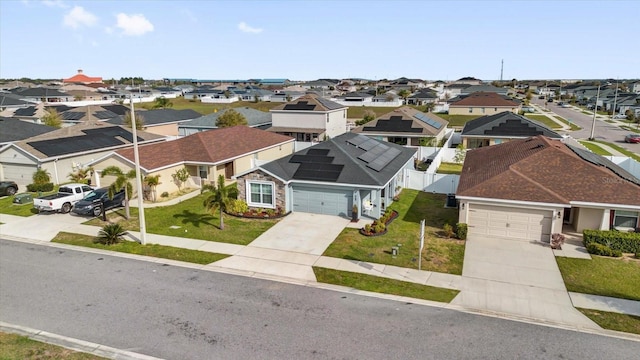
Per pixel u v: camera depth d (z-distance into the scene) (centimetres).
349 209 2666
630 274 1873
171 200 3091
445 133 6147
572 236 2323
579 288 1748
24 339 1397
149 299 1664
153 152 3341
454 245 2222
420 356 1295
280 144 4397
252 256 2080
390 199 2981
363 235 2350
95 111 6456
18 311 1577
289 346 1349
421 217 2692
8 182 3391
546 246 2202
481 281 1814
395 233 2391
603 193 2262
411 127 5106
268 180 2748
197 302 1639
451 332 1427
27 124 4628
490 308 1591
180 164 3338
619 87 14812
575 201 2233
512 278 1841
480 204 2336
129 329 1455
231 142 3850
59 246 2242
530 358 1287
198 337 1405
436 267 1955
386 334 1414
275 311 1570
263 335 1412
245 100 12850
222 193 2405
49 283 1811
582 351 1324
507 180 2369
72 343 1377
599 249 2075
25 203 3073
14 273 1912
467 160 3309
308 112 5659
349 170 2706
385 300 1655
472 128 5144
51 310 1584
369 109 10206
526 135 4759
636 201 2194
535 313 1555
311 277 1853
